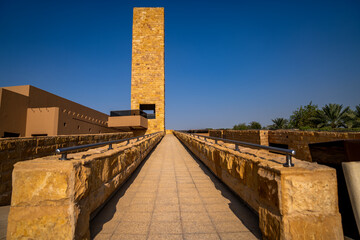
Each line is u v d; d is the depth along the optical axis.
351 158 2.44
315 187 2.14
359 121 19.88
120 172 4.44
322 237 2.07
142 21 32.66
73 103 17.80
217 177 5.43
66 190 2.12
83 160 2.45
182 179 5.48
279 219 2.12
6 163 4.90
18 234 2.09
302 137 10.20
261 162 2.69
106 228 2.86
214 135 26.20
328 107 23.22
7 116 12.21
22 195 2.12
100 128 21.88
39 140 6.11
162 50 32.06
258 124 43.50
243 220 3.08
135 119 23.59
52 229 2.08
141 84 31.36
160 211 3.44
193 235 2.68
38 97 14.58
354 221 2.37
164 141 18.66
